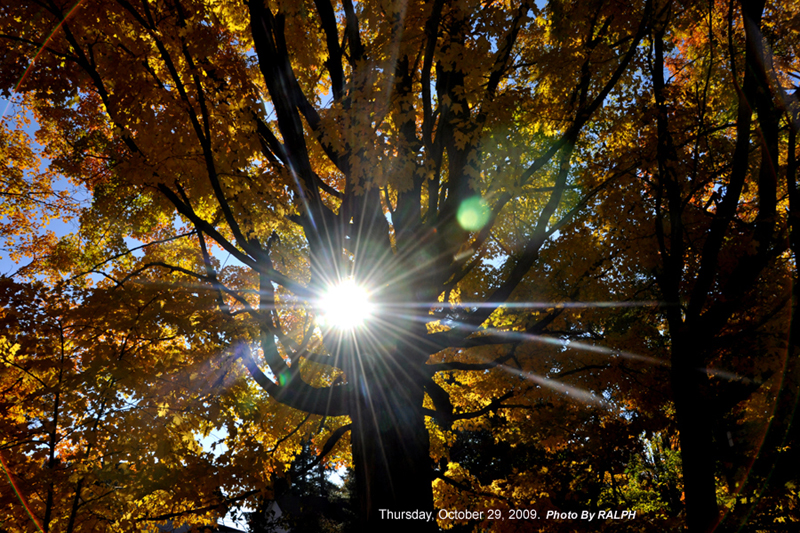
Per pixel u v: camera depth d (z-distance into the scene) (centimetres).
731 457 771
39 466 480
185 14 580
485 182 641
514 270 612
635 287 778
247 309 635
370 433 565
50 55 550
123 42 525
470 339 610
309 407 614
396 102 550
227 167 563
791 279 674
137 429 500
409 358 593
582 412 782
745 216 774
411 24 558
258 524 1912
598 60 639
